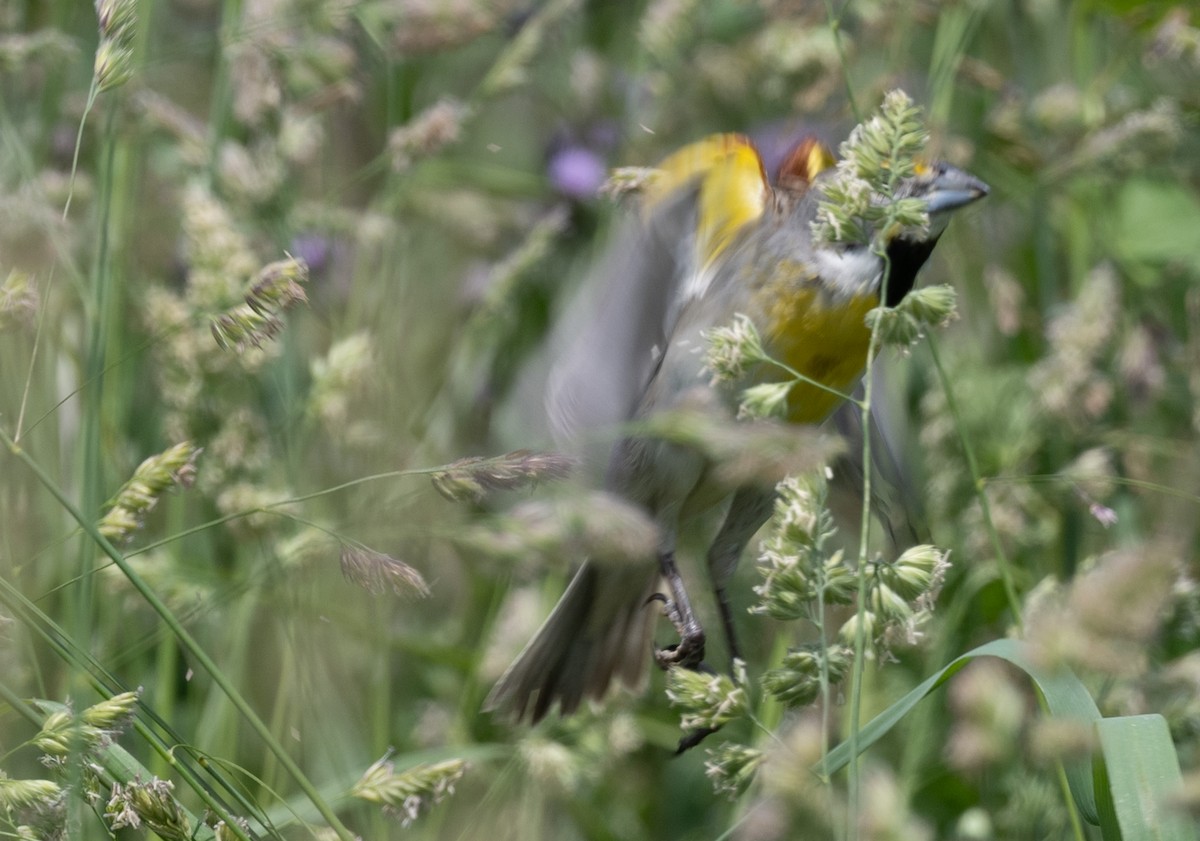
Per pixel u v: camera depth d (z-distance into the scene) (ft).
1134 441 33.27
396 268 38.42
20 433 19.88
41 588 27.99
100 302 24.90
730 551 27.94
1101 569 19.38
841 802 20.07
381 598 30.48
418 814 19.77
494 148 33.27
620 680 27.48
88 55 39.37
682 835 33.12
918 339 19.99
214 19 41.24
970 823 28.32
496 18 34.63
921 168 26.04
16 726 24.70
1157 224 37.60
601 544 20.26
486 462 20.15
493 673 31.42
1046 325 37.63
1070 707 19.88
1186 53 34.65
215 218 28.91
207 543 32.81
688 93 39.34
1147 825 19.06
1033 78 42.42
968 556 31.86
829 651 19.53
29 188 26.04
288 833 26.43
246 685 30.89
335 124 41.22
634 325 26.78
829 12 26.30
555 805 31.94
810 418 26.86
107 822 19.21
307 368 36.32
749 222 26.73
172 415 29.19
